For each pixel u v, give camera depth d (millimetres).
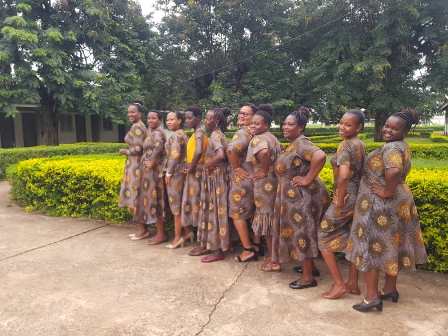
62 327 2588
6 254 4062
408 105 15453
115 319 2688
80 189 5629
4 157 10375
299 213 3061
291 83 18375
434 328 2520
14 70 12758
